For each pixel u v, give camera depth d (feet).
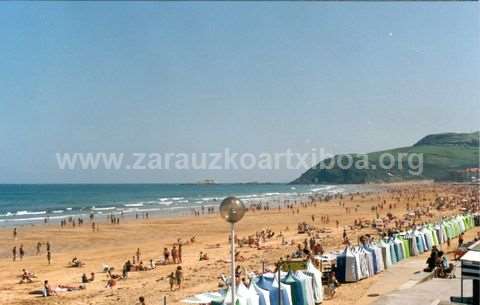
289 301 64.34
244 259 128.67
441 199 347.36
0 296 95.61
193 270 116.57
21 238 187.01
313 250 122.52
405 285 72.49
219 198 478.59
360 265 87.10
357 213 287.69
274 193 594.65
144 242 174.81
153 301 86.84
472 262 57.88
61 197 495.41
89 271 120.98
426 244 117.39
